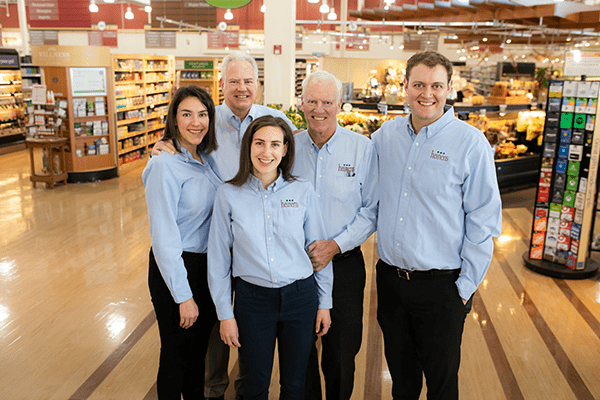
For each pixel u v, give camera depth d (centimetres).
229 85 260
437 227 233
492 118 895
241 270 227
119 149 1068
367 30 2088
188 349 247
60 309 435
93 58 955
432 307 237
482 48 2059
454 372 244
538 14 935
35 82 957
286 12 1046
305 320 233
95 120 994
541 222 535
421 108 224
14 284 489
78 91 949
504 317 425
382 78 2050
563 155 508
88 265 541
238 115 270
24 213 748
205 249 243
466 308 238
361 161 250
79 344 377
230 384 324
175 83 1392
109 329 400
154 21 2252
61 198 842
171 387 250
